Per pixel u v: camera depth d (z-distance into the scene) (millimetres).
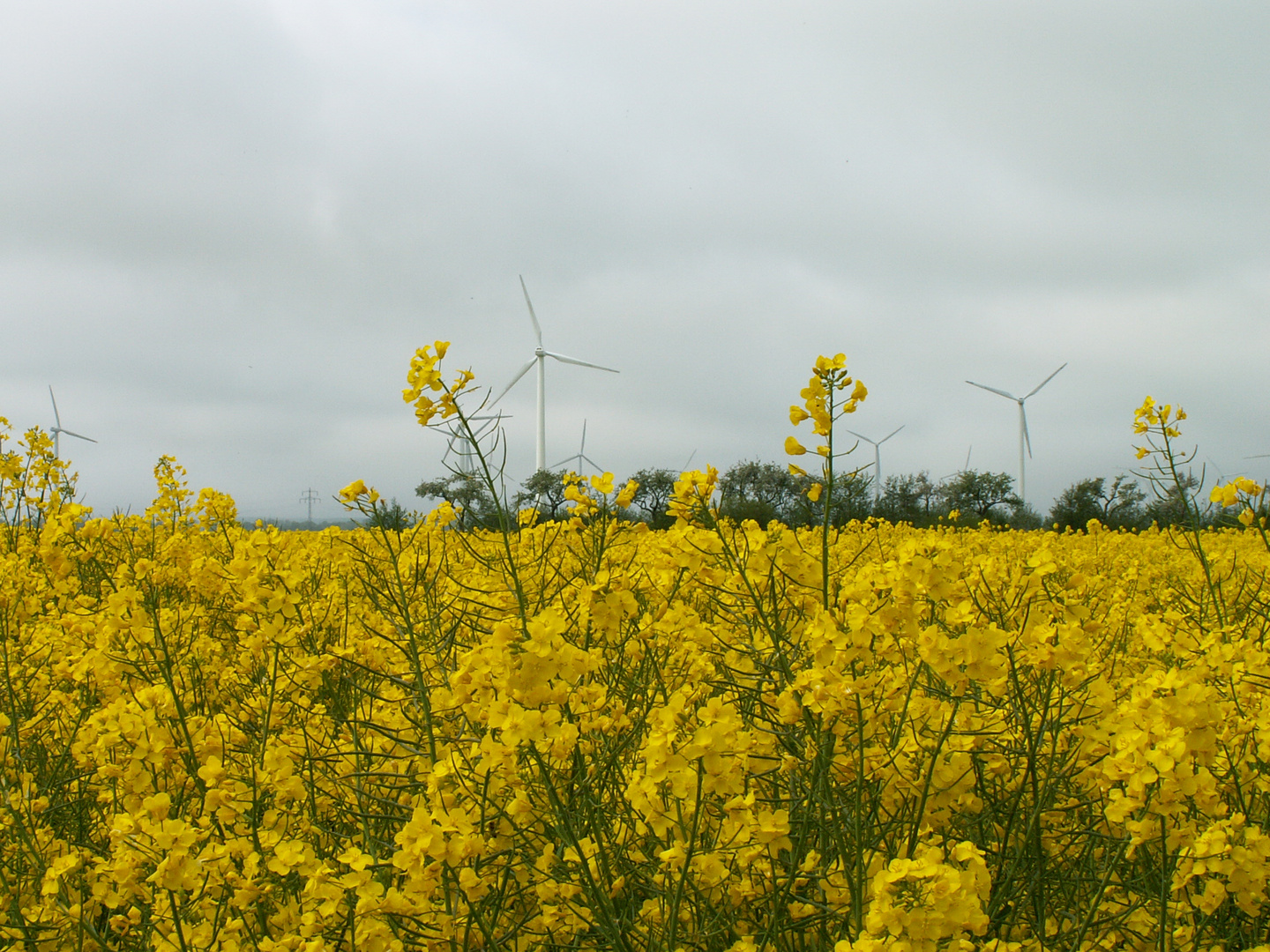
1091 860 3314
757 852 2717
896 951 2150
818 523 3812
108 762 3805
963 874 2217
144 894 2951
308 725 3992
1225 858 2709
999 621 3268
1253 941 3000
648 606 4969
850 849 2879
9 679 4426
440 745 3533
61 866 3064
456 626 3832
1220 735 3492
